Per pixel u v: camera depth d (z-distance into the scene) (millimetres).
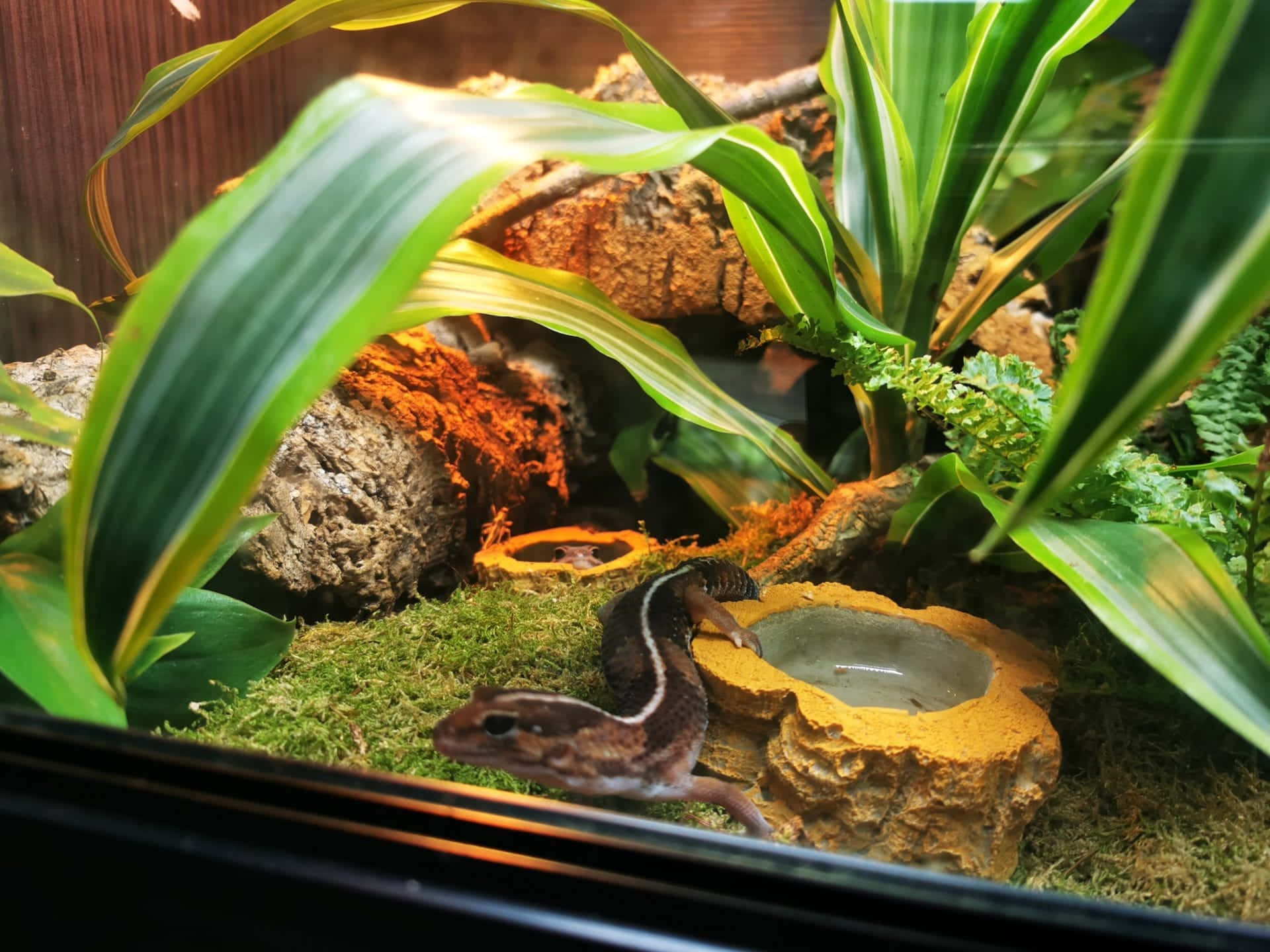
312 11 217
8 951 140
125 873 134
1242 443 267
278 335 110
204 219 117
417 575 312
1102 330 92
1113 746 226
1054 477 94
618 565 318
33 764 145
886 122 255
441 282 250
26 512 217
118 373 112
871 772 194
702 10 298
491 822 136
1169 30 217
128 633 112
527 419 359
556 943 122
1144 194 94
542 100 150
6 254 216
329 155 122
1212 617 177
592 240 340
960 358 345
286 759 156
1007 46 225
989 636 233
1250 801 206
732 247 335
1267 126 90
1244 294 88
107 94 250
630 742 201
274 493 267
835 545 280
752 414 294
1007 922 121
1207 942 119
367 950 128
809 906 124
